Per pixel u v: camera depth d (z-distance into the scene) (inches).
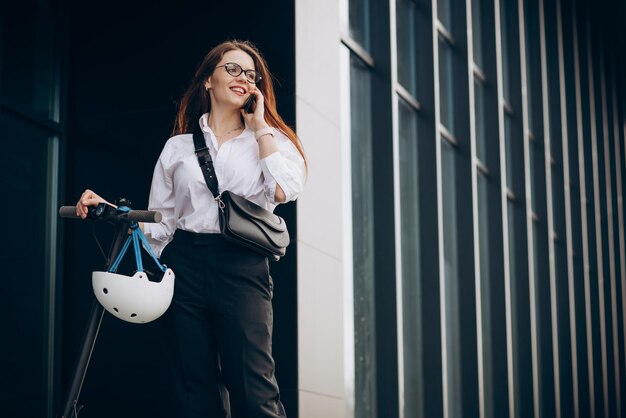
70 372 312.5
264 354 182.9
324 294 320.8
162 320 188.5
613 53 891.4
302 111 313.6
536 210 670.5
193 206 185.0
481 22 585.6
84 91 324.8
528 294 607.5
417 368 444.1
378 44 422.3
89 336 173.8
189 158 187.5
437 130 470.0
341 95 392.2
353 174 396.8
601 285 799.7
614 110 884.0
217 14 317.4
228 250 183.0
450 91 529.3
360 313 390.6
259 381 181.8
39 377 308.5
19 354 302.0
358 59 410.0
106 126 320.8
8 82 307.4
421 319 453.1
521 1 648.4
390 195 409.4
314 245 316.5
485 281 557.6
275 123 194.5
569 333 708.7
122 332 308.8
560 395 697.0
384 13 422.9
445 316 492.1
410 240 451.8
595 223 802.8
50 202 317.7
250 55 195.3
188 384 183.8
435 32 480.4
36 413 306.0
